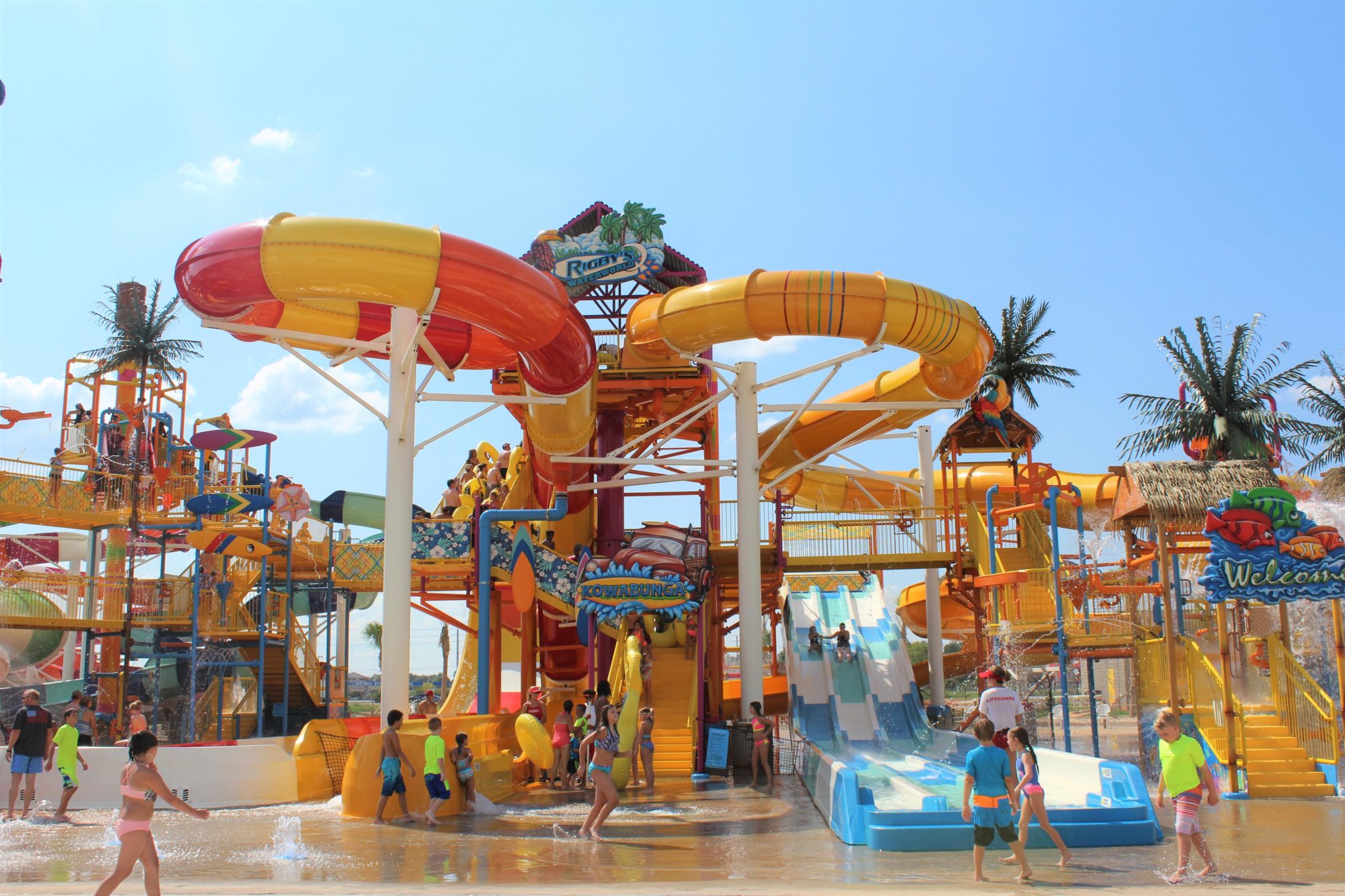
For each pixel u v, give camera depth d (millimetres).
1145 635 20594
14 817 14688
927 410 26359
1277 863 10516
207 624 25156
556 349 20234
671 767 21031
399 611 17594
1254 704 18406
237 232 16578
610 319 29031
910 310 20891
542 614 29797
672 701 23453
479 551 21500
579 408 23656
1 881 9602
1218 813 14547
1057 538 21641
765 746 19078
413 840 12344
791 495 38625
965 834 11492
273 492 24234
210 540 23016
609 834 12766
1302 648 23141
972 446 29344
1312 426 36344
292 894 8680
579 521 30031
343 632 31828
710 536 29297
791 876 9781
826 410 25906
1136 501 18234
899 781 17344
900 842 11445
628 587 20641
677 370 28469
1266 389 35969
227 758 16203
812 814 14695
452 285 17188
